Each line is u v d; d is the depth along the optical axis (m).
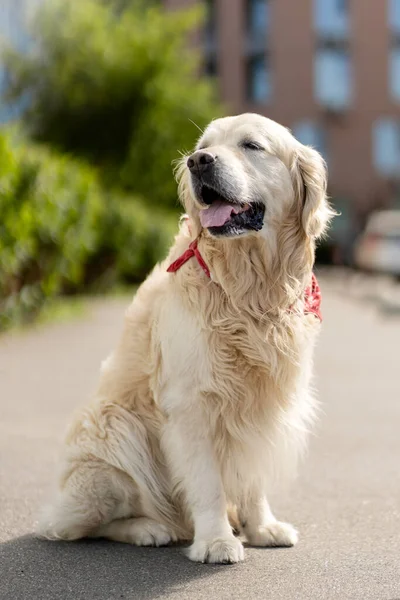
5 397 6.71
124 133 24.48
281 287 3.60
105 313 13.98
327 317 14.50
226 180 3.56
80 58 23.75
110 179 23.89
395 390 7.32
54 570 3.12
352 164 38.81
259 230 3.58
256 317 3.47
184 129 24.62
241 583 2.97
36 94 23.97
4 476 4.44
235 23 37.94
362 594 2.82
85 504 3.49
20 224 9.70
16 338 10.43
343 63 38.53
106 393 3.69
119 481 3.51
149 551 3.40
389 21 38.50
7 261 9.57
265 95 38.25
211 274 3.44
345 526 3.69
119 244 17.11
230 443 3.45
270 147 3.76
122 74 23.84
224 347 3.37
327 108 38.22
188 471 3.38
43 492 4.16
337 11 38.19
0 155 9.34
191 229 3.69
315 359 9.23
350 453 5.08
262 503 3.58
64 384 7.31
